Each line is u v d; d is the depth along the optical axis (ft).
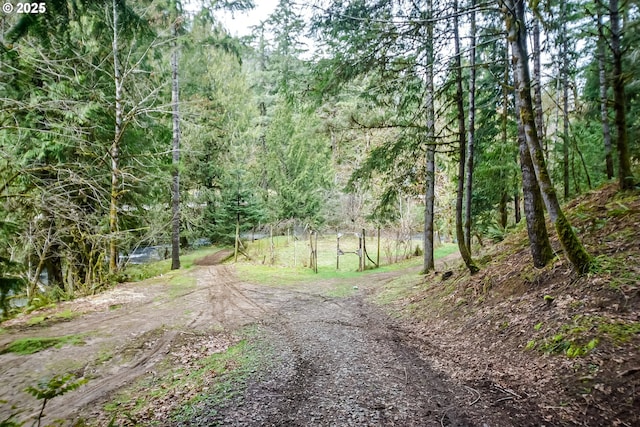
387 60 28.50
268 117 113.91
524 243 29.78
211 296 39.75
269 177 91.91
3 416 14.69
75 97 35.09
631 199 23.80
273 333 26.30
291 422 13.12
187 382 17.80
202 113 61.36
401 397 14.56
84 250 44.27
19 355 21.24
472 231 49.60
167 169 52.01
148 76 51.26
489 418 12.29
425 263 44.24
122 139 45.34
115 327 27.30
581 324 15.35
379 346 21.81
